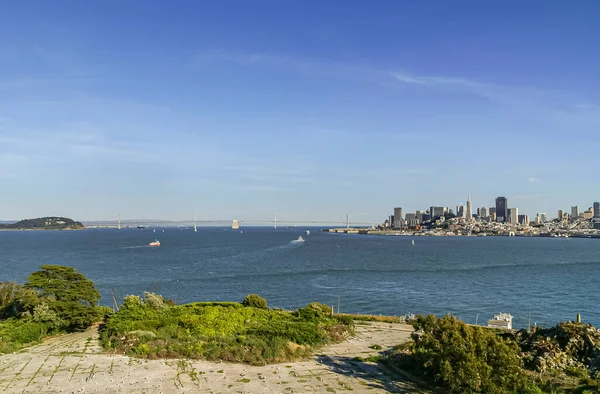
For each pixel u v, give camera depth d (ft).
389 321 180.04
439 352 93.15
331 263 483.10
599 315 238.48
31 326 129.59
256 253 617.62
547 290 312.91
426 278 368.07
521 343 114.32
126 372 101.14
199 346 117.39
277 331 131.95
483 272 412.98
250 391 91.04
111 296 272.10
